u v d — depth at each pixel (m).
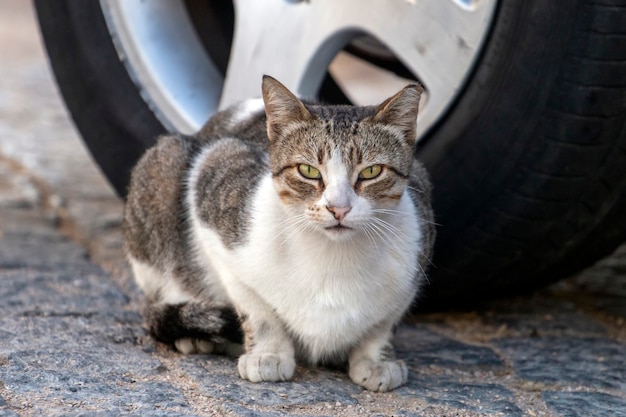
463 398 3.84
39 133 8.97
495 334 4.90
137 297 5.14
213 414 3.44
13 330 4.27
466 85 4.34
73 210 6.80
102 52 5.46
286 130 3.80
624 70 4.04
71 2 5.48
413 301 4.47
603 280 5.98
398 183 3.82
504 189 4.36
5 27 15.30
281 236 3.82
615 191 4.41
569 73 4.07
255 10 5.05
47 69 12.23
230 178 4.12
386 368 3.89
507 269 4.73
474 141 4.35
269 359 3.86
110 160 5.56
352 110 3.89
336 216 3.62
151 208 4.50
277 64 5.00
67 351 4.01
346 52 6.10
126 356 4.05
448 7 4.30
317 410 3.57
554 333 4.94
